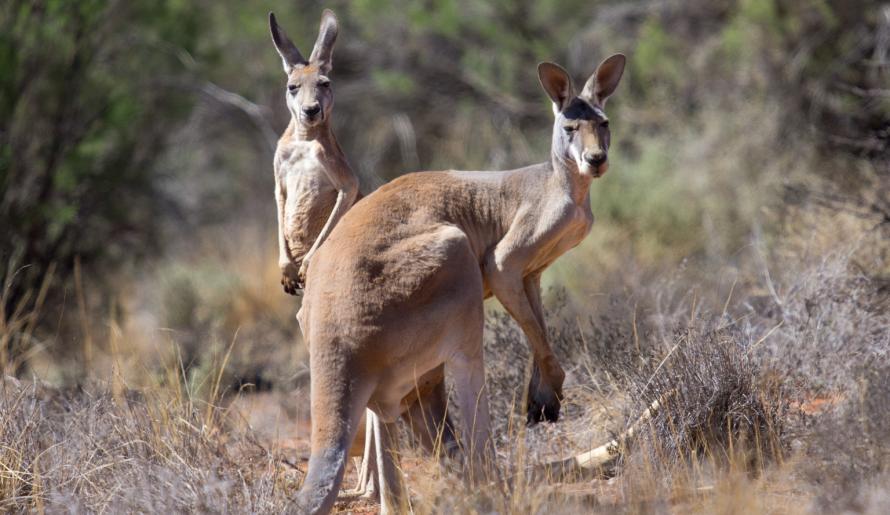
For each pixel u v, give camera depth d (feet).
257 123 132.67
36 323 75.05
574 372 51.42
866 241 59.52
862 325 50.52
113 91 90.17
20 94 83.56
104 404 46.78
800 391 45.78
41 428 46.24
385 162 129.80
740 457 39.96
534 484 39.37
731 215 85.35
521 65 118.93
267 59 123.95
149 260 102.06
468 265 39.99
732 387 43.73
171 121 103.55
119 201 93.09
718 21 108.68
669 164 96.73
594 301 67.00
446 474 39.70
